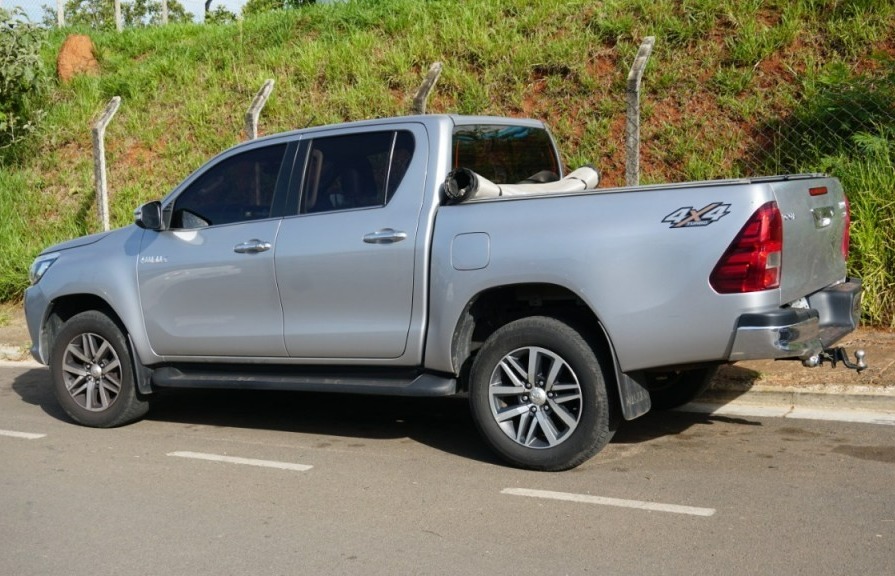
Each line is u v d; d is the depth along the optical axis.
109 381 7.05
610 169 10.50
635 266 5.15
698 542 4.34
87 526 4.84
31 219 13.70
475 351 5.98
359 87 12.92
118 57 16.66
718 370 7.34
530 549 4.34
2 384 8.88
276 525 4.78
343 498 5.19
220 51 15.35
